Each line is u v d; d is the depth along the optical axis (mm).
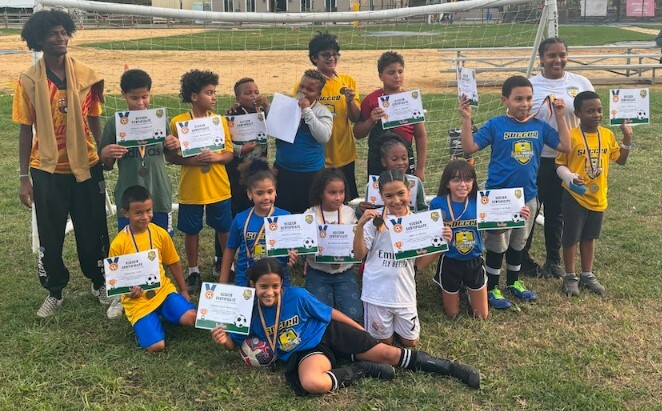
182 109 10367
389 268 3873
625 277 4844
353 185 5430
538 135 4477
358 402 3340
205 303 3605
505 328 4129
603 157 4566
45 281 4387
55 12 4043
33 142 4488
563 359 3705
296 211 5008
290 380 3477
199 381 3561
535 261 5312
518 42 17125
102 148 4285
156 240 4156
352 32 20328
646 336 3939
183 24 11086
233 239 4215
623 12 43281
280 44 20188
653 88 14734
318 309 3627
